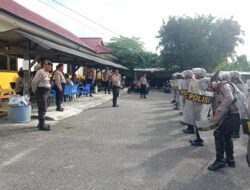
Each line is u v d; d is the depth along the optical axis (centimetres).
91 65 2359
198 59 3822
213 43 3916
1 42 1273
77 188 473
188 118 805
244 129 464
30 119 1006
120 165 593
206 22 3884
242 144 820
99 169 564
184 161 638
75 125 980
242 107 469
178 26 3891
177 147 753
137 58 4344
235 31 3912
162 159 646
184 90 1033
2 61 1694
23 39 1241
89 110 1383
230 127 585
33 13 2102
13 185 476
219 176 557
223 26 3916
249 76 2416
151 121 1144
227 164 617
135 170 568
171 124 1090
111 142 774
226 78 607
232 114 586
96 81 2492
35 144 718
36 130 868
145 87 2275
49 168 558
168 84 3134
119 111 1395
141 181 514
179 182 518
